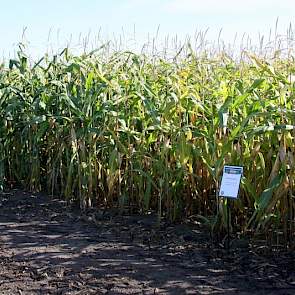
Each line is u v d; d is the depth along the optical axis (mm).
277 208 7605
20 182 11320
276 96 7766
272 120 7727
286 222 7574
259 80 7645
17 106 10922
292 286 6609
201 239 8070
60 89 10281
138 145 9008
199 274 6934
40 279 6840
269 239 7734
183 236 8188
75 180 9852
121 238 8188
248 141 7672
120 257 7461
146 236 8234
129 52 10008
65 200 10180
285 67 8539
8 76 11602
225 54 9875
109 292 6492
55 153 10430
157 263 7262
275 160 7629
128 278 6824
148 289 6551
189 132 8305
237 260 7312
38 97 10320
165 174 8609
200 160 8555
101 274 6938
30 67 11336
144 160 9078
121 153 9234
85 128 9562
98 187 9758
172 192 8719
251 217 7879
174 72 9617
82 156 9531
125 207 9570
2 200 10320
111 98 9555
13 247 7855
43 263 7281
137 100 9133
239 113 8141
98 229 8609
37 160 10664
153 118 8609
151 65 10039
